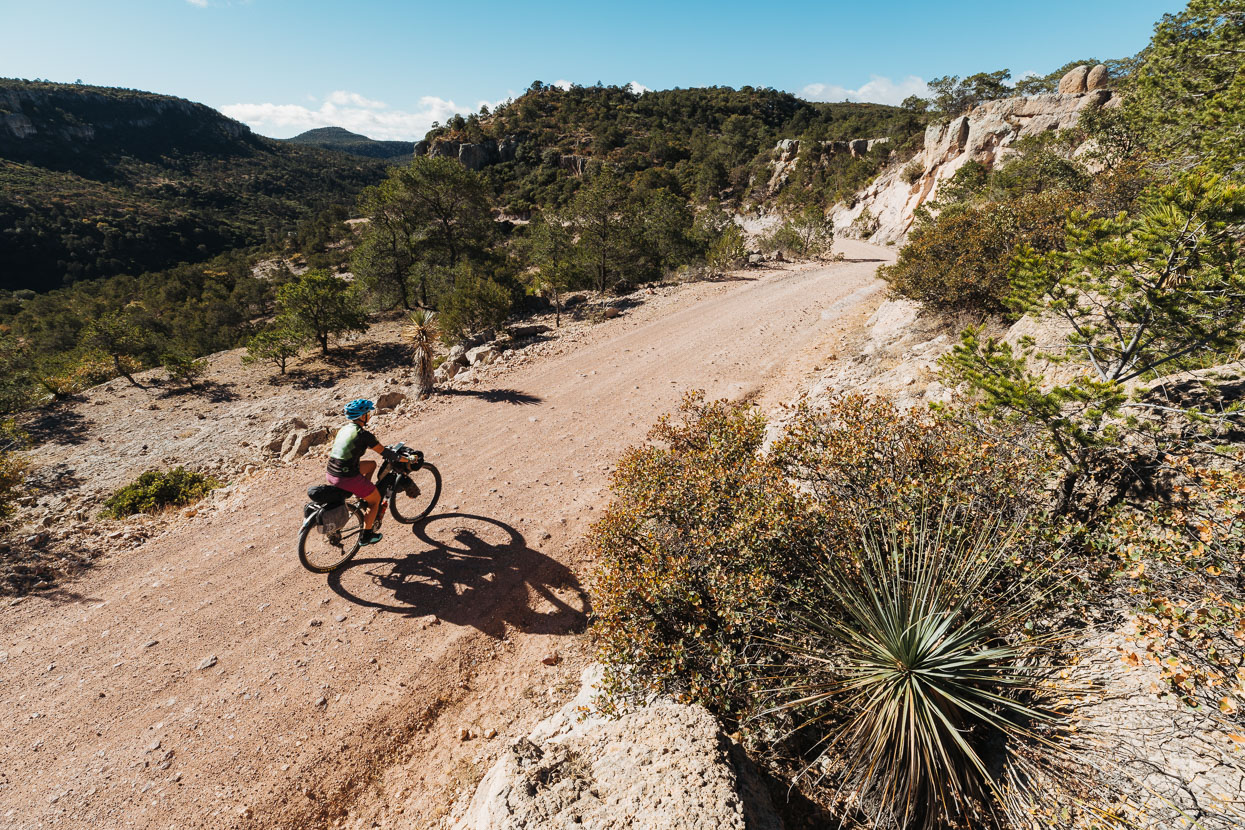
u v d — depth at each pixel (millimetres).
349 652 5219
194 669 5008
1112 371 4613
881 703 3076
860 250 50531
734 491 4684
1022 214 10633
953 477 4090
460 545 6812
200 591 5996
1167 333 4113
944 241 11727
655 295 22906
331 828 3865
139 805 3908
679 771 2914
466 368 16219
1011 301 4859
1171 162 9148
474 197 35250
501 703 4754
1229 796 2141
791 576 3953
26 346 58906
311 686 4867
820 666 3439
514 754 3379
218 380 25172
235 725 4500
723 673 3689
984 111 53281
